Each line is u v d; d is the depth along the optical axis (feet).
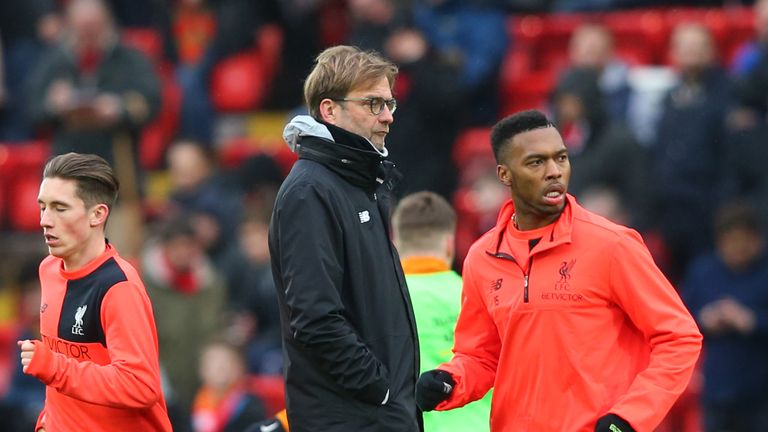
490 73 152.87
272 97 172.55
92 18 131.03
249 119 174.40
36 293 128.88
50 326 61.72
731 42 154.81
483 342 62.18
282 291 61.36
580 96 127.65
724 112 128.36
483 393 62.39
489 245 60.95
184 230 120.26
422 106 136.67
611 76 140.46
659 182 129.90
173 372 120.57
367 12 140.05
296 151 62.18
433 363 73.26
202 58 175.11
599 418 56.18
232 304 133.28
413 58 137.08
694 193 128.77
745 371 107.14
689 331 56.59
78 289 61.00
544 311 58.39
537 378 58.65
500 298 60.13
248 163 149.18
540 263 58.95
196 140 155.02
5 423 123.34
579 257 58.18
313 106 61.82
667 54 157.58
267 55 174.70
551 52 163.12
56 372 58.03
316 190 59.67
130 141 132.05
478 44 152.46
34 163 163.94
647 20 160.04
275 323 131.75
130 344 59.36
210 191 143.64
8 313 154.92
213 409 112.68
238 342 113.91
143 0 190.19
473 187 136.36
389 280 61.77
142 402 59.31
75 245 60.70
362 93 60.70
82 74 132.67
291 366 61.26
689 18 157.99
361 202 61.11
